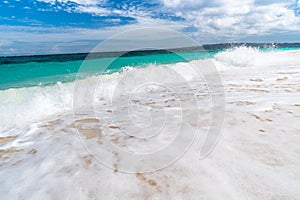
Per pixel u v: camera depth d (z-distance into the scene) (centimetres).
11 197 146
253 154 187
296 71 700
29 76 677
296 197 132
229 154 190
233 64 997
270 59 1091
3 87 485
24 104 392
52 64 977
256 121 264
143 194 144
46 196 146
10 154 217
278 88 451
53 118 337
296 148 195
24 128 296
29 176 172
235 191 141
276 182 148
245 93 419
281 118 272
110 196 144
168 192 145
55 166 186
